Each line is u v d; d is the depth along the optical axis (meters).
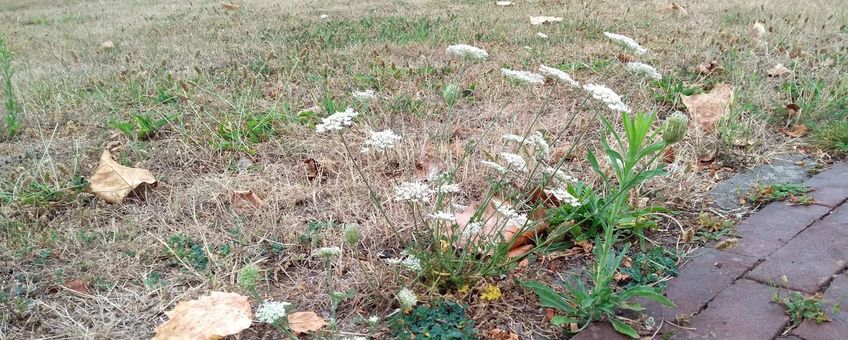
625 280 2.40
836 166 3.22
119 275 2.44
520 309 2.25
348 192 2.99
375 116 3.85
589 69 4.58
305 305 2.29
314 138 3.58
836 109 3.80
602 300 2.09
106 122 3.92
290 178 3.21
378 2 7.64
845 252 2.46
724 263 2.44
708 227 2.71
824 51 4.71
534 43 5.36
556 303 2.17
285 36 5.77
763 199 2.92
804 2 6.77
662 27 5.79
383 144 2.18
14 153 3.54
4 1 9.03
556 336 2.13
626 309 2.21
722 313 2.16
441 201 2.49
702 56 4.84
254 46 5.45
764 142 3.50
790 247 2.51
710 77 4.45
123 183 3.01
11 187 3.07
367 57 4.99
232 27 6.40
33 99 4.31
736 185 3.09
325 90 4.20
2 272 2.46
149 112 3.96
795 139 3.56
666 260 2.48
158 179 3.19
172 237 2.66
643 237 2.62
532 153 3.10
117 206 2.96
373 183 3.07
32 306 2.27
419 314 2.18
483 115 3.89
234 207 2.92
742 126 3.52
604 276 2.15
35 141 3.70
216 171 3.31
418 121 3.82
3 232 2.69
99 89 4.34
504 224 2.38
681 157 3.33
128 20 7.11
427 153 3.33
